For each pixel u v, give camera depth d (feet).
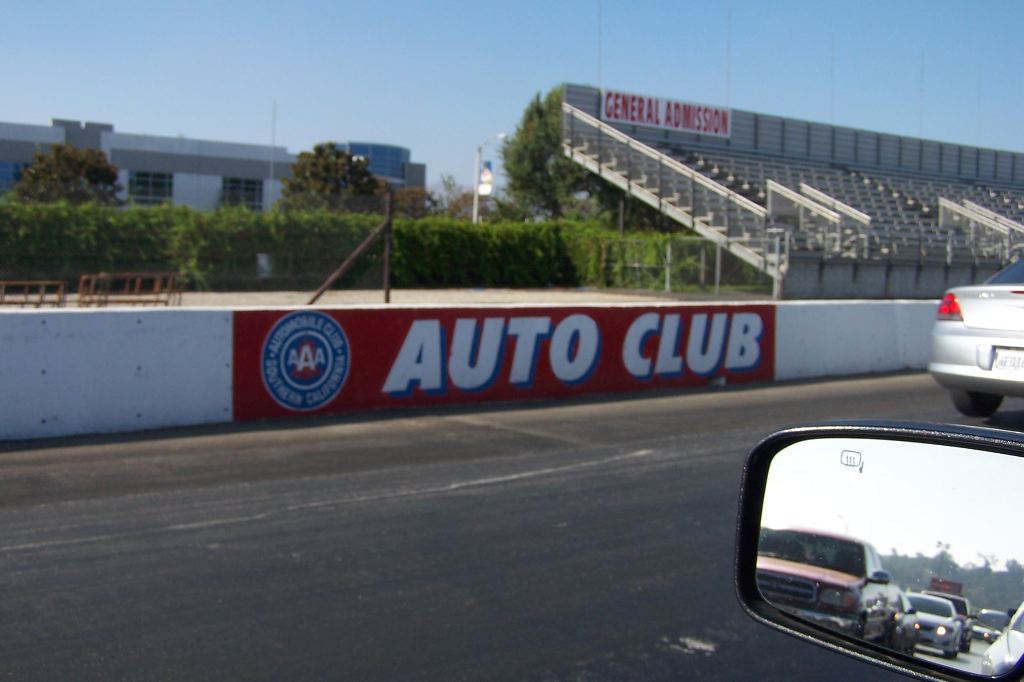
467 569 16.97
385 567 16.99
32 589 15.75
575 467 24.86
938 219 131.54
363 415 32.58
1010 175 177.47
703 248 115.03
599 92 142.92
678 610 15.24
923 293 113.91
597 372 37.83
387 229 72.49
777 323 42.68
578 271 132.77
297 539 18.49
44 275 87.51
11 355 27.73
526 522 19.84
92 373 28.89
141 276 81.61
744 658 13.52
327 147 182.80
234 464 24.91
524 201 169.78
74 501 21.08
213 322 30.66
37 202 87.45
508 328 35.76
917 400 37.14
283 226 93.97
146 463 24.99
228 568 16.83
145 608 14.98
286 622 14.52
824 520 7.20
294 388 31.89
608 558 17.65
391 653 13.51
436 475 23.84
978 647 6.24
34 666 12.96
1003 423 31.01
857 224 112.16
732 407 35.17
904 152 166.50
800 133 157.28
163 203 91.81
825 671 13.08
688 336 40.11
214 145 185.47
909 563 6.64
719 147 150.30
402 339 33.76
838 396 38.19
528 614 14.99
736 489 22.67
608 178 135.23
